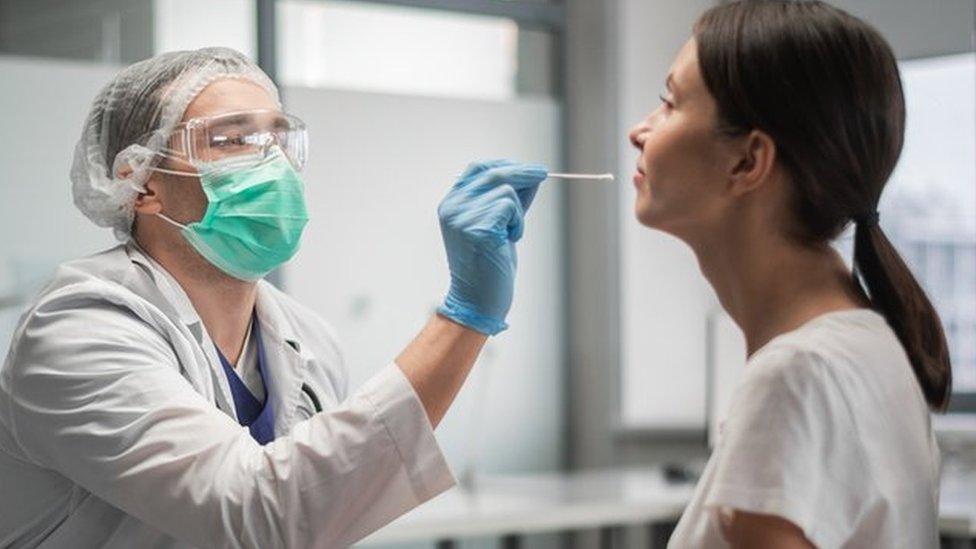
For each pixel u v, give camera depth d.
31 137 4.42
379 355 5.11
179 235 1.82
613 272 5.39
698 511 1.32
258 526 1.56
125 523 1.70
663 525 4.56
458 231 1.64
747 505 1.25
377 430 1.59
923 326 1.38
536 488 4.61
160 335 1.72
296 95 4.92
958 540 3.74
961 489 4.00
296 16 4.91
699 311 5.43
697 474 4.67
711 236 1.37
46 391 1.63
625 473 5.02
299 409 1.90
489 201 1.65
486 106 5.38
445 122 5.28
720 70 1.31
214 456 1.57
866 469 1.26
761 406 1.27
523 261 5.49
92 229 4.46
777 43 1.29
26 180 4.41
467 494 4.43
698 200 1.35
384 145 5.13
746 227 1.35
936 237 4.35
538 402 5.50
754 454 1.26
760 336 1.37
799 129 1.29
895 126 1.35
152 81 1.81
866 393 1.28
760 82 1.29
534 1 5.47
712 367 4.21
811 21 1.30
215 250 1.80
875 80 1.31
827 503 1.24
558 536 5.43
